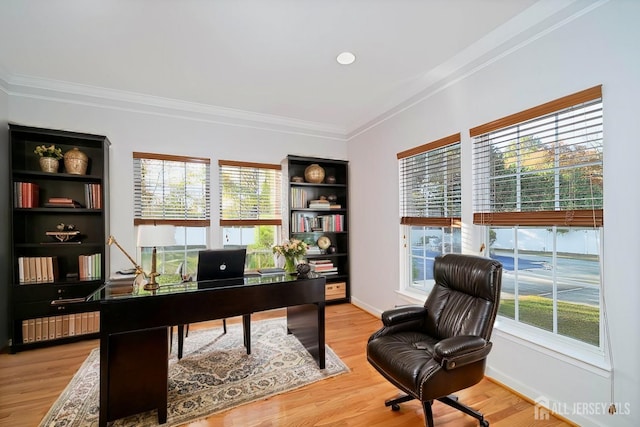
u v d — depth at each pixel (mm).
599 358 1700
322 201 4230
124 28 2109
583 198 1783
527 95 2049
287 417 1854
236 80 2924
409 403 2002
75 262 3160
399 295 3354
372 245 3885
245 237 4031
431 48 2363
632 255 1542
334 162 4320
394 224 3469
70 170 2996
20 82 2854
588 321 1800
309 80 2922
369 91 3170
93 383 2225
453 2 1841
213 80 2926
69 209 2941
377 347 1894
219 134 3812
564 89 1835
